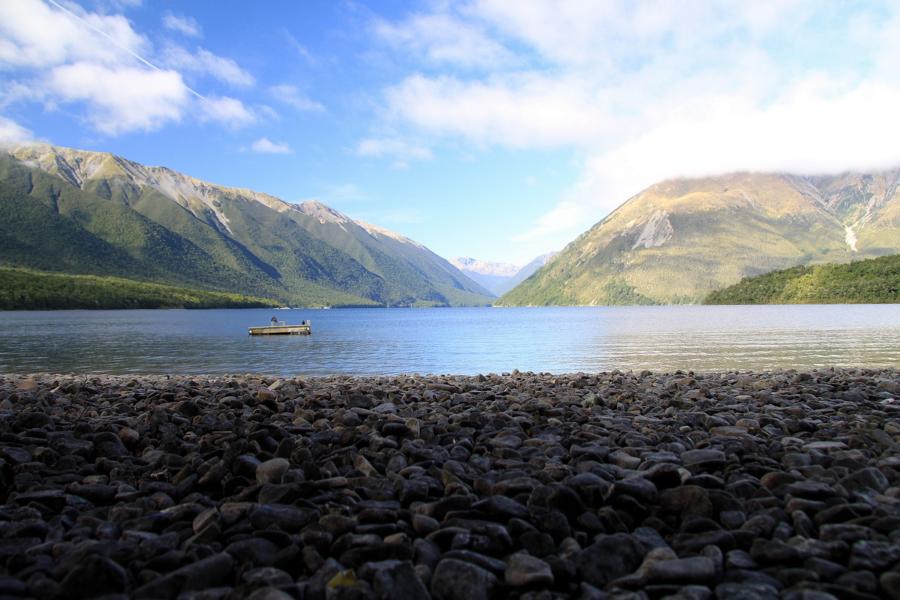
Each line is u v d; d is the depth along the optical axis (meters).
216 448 6.78
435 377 18.48
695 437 7.40
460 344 45.31
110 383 16.92
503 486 5.00
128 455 6.82
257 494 5.00
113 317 124.88
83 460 6.39
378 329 77.38
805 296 195.50
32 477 5.54
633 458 6.02
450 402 11.30
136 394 12.61
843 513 4.25
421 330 72.56
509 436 7.27
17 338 54.97
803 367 25.20
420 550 3.78
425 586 3.35
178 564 3.68
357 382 16.77
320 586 3.36
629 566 3.63
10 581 3.23
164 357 35.22
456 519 4.24
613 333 57.12
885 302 175.00
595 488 4.71
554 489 4.52
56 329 72.56
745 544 3.93
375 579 3.30
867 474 5.12
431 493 5.05
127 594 3.29
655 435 7.50
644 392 12.73
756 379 15.91
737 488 5.00
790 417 9.26
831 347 36.47
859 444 6.96
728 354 32.72
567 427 8.22
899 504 4.56
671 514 4.56
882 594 3.27
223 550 3.92
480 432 7.87
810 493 4.78
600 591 3.29
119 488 5.38
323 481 5.16
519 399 11.31
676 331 58.84
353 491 5.04
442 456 6.39
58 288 197.62
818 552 3.71
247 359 33.69
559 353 35.22
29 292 179.50
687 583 3.39
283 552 3.73
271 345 46.25
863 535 3.88
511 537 4.03
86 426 7.73
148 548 3.91
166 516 4.55
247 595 3.18
